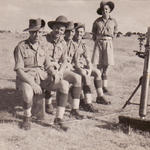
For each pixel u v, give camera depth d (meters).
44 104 6.59
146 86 6.29
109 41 10.00
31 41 6.30
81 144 5.36
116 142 5.52
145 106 6.32
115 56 23.47
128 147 5.29
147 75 6.27
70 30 7.49
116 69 15.85
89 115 7.14
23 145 5.18
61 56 6.97
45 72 6.37
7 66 14.84
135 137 5.77
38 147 5.13
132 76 13.88
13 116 6.75
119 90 10.48
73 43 7.62
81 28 7.68
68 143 5.39
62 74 6.59
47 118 6.75
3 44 26.55
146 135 5.84
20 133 5.70
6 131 5.75
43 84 6.36
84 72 7.42
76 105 6.85
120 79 12.89
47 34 6.96
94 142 5.49
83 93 7.78
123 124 6.34
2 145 5.09
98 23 10.08
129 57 23.53
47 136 5.65
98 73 8.19
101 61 10.00
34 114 6.52
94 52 10.14
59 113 6.16
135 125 6.13
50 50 6.84
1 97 8.41
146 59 6.29
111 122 6.68
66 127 6.00
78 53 7.61
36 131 5.86
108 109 7.80
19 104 7.81
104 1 9.97
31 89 6.02
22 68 6.20
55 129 6.03
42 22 6.31
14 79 11.34
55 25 6.82
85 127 6.27
